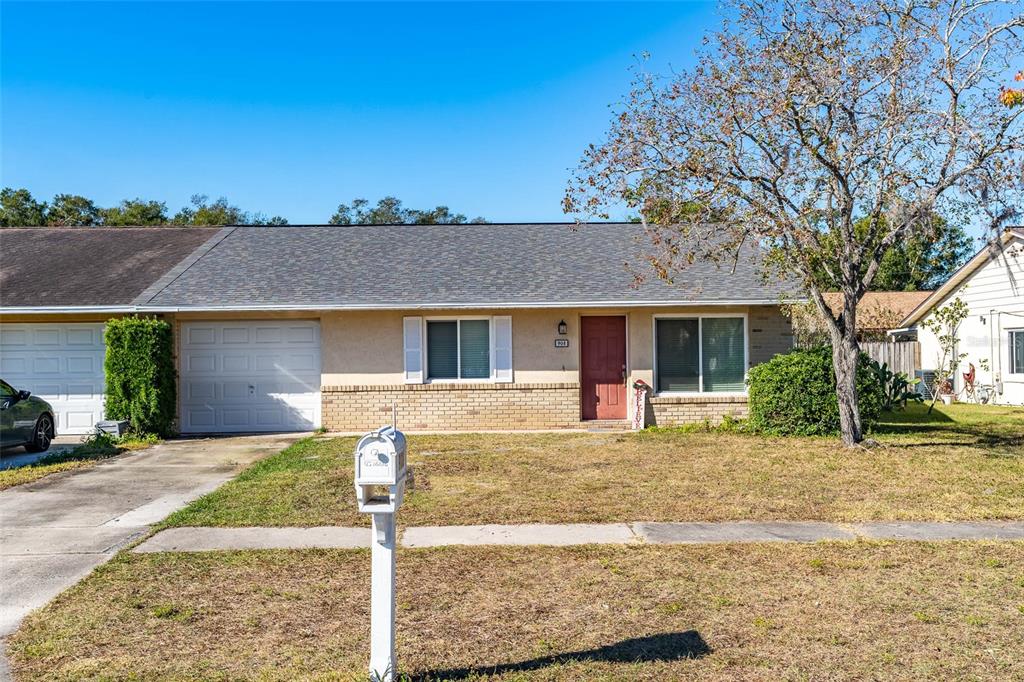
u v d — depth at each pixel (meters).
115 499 9.23
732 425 15.15
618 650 4.75
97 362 15.62
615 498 9.02
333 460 11.80
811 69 11.07
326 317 15.92
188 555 6.79
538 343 16.09
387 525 4.23
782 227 11.40
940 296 24.22
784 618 5.23
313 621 5.26
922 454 11.89
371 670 4.27
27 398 12.92
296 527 7.77
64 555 6.83
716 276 16.48
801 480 9.97
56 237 19.58
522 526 7.77
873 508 8.41
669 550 6.88
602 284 16.14
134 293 15.62
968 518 7.98
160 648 4.81
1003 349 21.92
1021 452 12.07
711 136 11.50
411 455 12.33
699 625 5.14
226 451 13.29
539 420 16.03
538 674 4.44
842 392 12.68
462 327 16.09
